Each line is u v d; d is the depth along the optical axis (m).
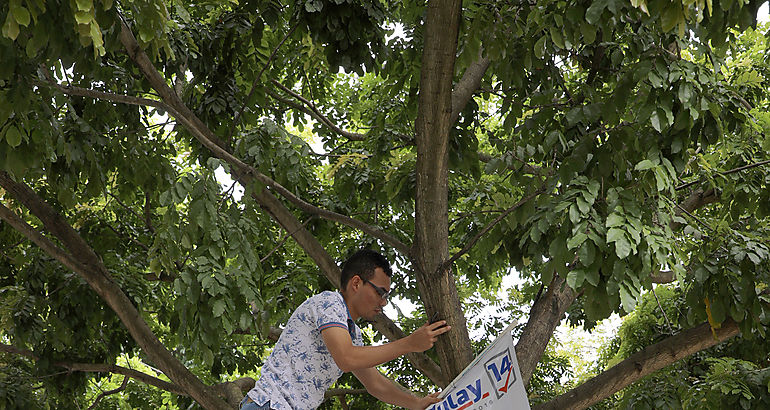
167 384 8.82
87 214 9.47
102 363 9.03
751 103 8.60
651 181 5.16
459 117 7.20
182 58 7.91
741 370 7.57
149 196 8.60
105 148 8.02
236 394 8.41
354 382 11.08
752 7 4.69
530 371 6.50
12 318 8.09
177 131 8.84
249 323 6.23
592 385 6.89
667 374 8.60
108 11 5.24
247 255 6.35
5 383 8.47
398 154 8.09
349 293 4.61
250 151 7.39
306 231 7.42
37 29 5.07
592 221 4.94
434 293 5.55
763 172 6.88
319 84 10.41
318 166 10.76
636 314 10.71
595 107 5.39
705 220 6.96
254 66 8.40
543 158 5.79
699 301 6.21
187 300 6.07
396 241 6.50
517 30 5.90
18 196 7.60
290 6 8.19
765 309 6.51
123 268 8.83
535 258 6.08
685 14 3.90
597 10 4.68
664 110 5.11
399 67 8.41
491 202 8.53
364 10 7.28
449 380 5.54
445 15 5.21
